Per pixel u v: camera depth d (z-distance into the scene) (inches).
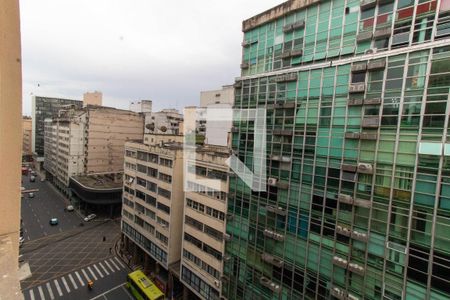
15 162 84.4
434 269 470.0
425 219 478.3
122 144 2694.4
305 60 637.3
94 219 2046.0
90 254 1512.1
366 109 543.5
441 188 458.9
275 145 710.5
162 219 1249.4
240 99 797.9
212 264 966.4
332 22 588.7
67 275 1296.8
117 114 2637.8
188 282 1081.4
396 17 500.4
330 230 608.4
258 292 771.4
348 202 570.9
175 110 2576.3
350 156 571.2
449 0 442.3
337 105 585.6
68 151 2454.5
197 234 1031.6
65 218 2037.4
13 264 72.7
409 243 498.0
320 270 629.0
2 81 78.6
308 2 617.6
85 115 2481.5
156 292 1099.3
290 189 680.4
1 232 81.2
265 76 721.6
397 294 515.8
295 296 678.5
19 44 83.4
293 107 661.3
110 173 2568.9
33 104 3718.0
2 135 80.1
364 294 561.0
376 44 530.6
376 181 538.0
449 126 449.4
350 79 561.9
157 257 1280.8
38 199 2436.0
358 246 567.8
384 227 530.0
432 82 463.8
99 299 1138.7
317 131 621.6
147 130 2276.1
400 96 500.7
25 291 1160.2
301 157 655.1
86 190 2047.2
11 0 80.1
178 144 1386.6
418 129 482.9
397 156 509.0
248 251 800.9
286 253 697.0
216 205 947.3
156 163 1290.6
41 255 1471.5
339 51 580.1
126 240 1555.1
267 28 716.0
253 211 779.4
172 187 1191.6
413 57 482.3
